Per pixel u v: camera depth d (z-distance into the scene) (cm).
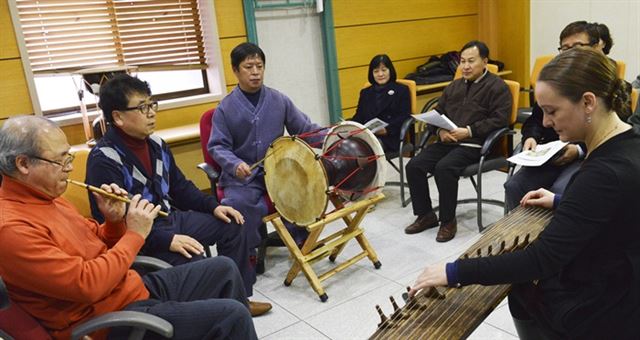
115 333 146
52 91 362
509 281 119
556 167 253
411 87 365
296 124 289
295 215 246
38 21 344
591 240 117
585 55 114
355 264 280
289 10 433
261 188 273
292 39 440
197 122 406
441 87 484
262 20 421
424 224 313
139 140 210
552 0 509
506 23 530
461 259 125
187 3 397
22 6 336
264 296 257
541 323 133
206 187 385
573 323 122
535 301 133
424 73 489
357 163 250
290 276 262
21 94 338
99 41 369
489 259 121
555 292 127
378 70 368
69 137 358
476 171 297
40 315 140
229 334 153
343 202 263
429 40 521
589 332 121
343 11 459
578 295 122
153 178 216
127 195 176
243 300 185
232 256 234
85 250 156
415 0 502
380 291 249
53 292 135
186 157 372
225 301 157
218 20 399
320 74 464
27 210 141
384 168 252
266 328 228
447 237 296
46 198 146
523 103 536
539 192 170
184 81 412
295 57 445
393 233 315
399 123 358
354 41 471
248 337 156
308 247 253
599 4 477
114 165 202
